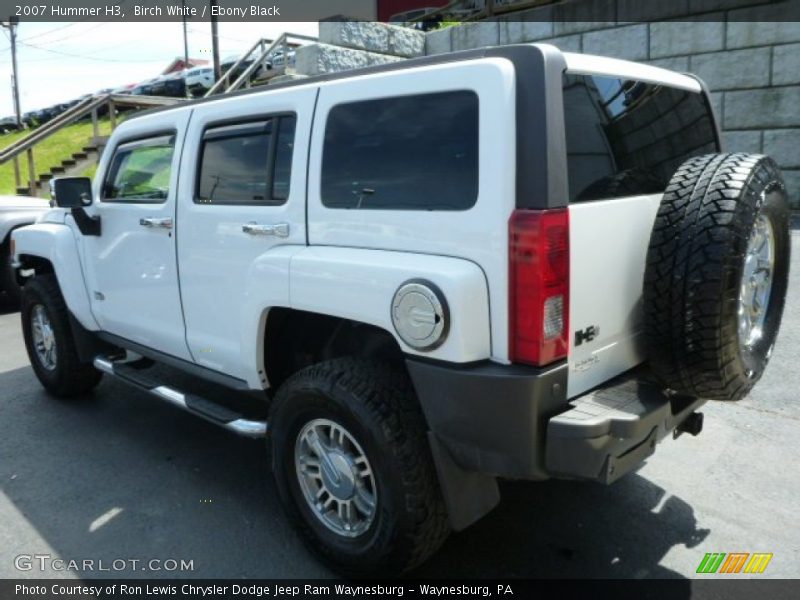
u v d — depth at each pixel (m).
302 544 3.15
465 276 2.37
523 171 2.32
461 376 2.40
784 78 8.59
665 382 2.71
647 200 2.84
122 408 4.97
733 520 3.34
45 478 3.91
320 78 3.01
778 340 5.46
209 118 3.50
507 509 3.49
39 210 9.02
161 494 3.71
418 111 2.58
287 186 3.09
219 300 3.48
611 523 3.34
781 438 4.13
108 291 4.36
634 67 2.92
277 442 3.05
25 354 6.53
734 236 2.43
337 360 2.88
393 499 2.62
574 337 2.49
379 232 2.70
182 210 3.62
